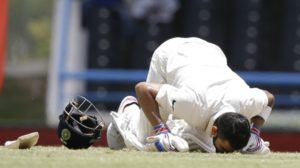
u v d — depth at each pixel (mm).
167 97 20797
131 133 22297
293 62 44719
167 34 44875
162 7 44875
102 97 43594
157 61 22328
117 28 44844
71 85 43625
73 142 21766
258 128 21672
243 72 44250
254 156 20328
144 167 16641
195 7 44781
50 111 43219
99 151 21000
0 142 38156
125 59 44906
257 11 44875
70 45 44125
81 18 44562
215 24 44844
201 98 20547
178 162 17781
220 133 20328
